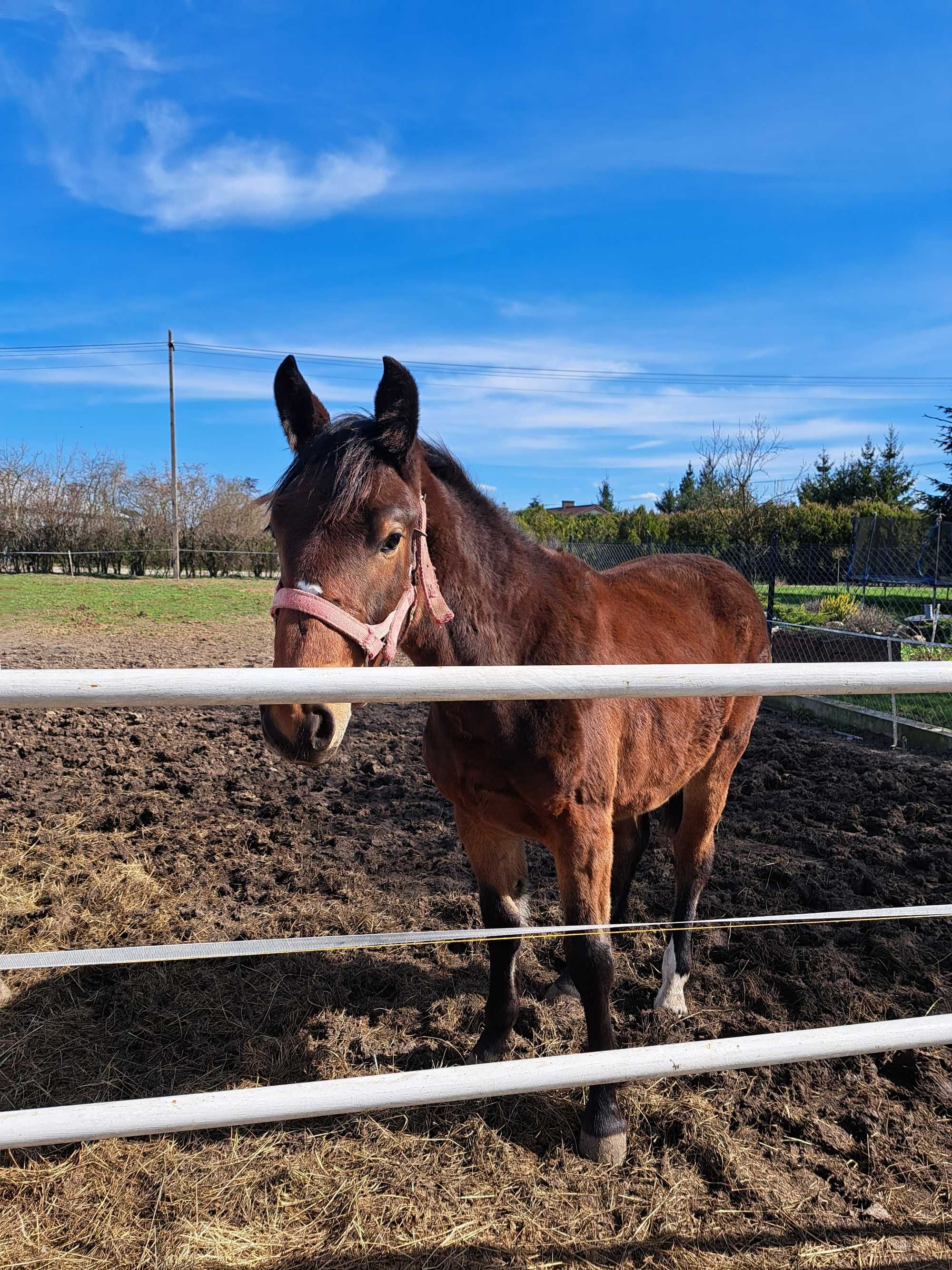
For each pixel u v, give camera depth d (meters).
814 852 4.20
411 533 1.87
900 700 7.69
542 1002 2.85
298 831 4.48
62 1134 1.17
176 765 5.68
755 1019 2.71
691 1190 2.01
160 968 2.98
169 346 27.19
